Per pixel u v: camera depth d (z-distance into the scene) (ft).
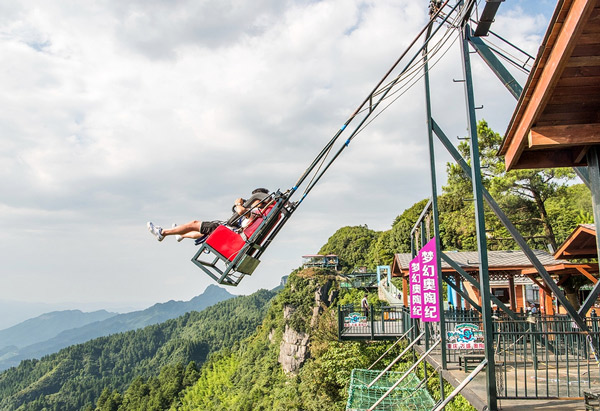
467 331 38.32
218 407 286.05
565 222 96.89
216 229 22.03
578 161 22.38
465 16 27.71
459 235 124.67
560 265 53.36
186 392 372.38
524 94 19.21
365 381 53.16
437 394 49.73
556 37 17.11
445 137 36.42
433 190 38.34
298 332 242.58
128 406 390.21
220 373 353.51
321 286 259.80
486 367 25.08
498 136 80.79
